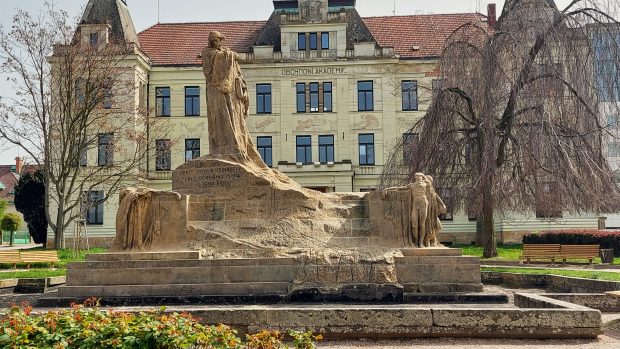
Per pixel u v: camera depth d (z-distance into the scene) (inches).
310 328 452.8
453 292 625.0
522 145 1025.5
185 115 1958.7
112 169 1743.4
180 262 641.6
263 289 628.1
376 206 690.2
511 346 415.8
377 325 449.1
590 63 1007.6
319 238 675.4
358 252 650.2
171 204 693.3
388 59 1924.2
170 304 621.0
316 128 1936.5
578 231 1409.9
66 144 1440.7
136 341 282.4
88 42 1697.8
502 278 853.2
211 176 723.4
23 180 1846.7
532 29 1042.7
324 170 1878.7
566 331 438.6
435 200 687.1
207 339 285.1
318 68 1942.7
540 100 1025.5
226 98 757.9
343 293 615.5
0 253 1090.7
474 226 1863.9
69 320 299.7
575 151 1013.2
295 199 705.0
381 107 1932.8
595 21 1008.9
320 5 1936.5
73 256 1284.4
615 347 406.6
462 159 1136.2
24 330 283.6
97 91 1494.8
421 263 639.8
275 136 1937.7
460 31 1159.6
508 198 1084.5
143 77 1916.8
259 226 686.5
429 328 446.9
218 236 678.5
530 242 1486.2
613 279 718.5
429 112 1142.3
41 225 1859.0
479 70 1063.6
